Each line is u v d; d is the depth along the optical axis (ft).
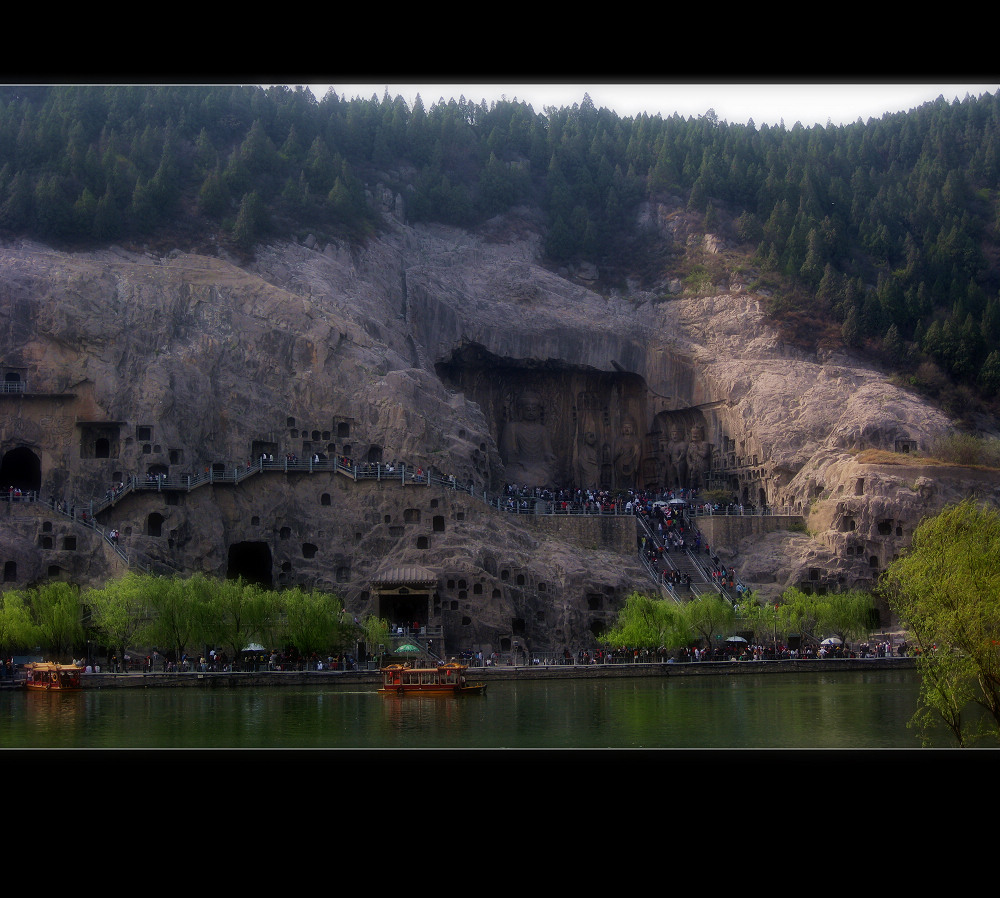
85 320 404.16
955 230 608.19
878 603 412.77
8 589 335.67
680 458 520.83
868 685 285.23
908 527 412.57
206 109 571.69
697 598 354.33
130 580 303.48
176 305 424.46
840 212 626.23
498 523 401.70
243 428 412.16
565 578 387.96
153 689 285.02
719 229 600.80
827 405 481.46
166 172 498.69
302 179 536.01
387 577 363.97
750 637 376.07
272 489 395.96
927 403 494.59
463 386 530.27
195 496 383.45
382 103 651.66
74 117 530.68
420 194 585.22
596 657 350.64
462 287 542.16
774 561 419.33
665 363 529.86
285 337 430.20
